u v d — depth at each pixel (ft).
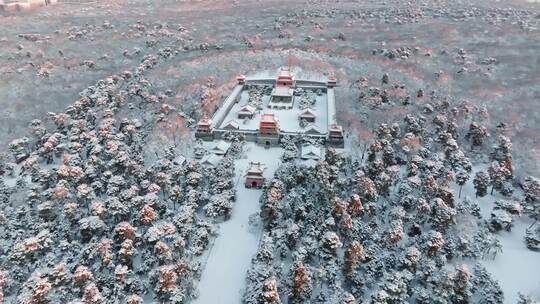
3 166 384.06
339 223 287.69
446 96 507.30
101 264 258.16
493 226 304.71
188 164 352.08
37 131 424.05
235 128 436.76
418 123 424.46
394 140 394.93
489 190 349.00
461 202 320.29
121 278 246.68
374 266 262.06
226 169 350.43
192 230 289.53
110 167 350.84
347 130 437.58
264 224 302.25
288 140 414.62
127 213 300.40
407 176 350.23
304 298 242.58
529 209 312.71
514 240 299.99
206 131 426.51
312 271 254.88
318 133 426.92
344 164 369.09
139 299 232.53
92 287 229.45
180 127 432.66
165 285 240.53
